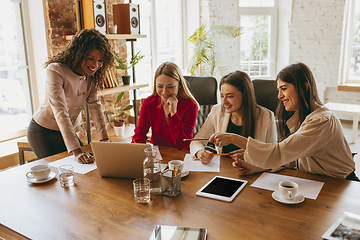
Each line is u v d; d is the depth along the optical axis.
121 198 1.23
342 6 4.89
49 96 1.77
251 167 1.44
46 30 3.02
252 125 1.74
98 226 1.02
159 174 1.26
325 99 5.50
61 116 1.75
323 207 1.10
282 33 5.40
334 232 0.93
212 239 0.93
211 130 1.94
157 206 1.15
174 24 4.81
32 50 3.12
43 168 1.47
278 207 1.12
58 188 1.34
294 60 5.35
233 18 5.01
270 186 1.29
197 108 2.06
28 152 2.92
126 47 3.88
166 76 1.92
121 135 3.52
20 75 3.10
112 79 3.25
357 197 1.17
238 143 1.44
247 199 1.19
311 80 1.43
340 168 1.44
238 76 1.68
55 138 2.02
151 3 4.35
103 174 1.44
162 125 2.04
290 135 1.45
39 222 1.06
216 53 4.79
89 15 2.96
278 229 0.97
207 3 4.71
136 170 1.39
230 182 1.34
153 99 2.06
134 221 1.05
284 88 1.46
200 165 1.58
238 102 1.70
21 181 1.43
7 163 2.78
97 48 1.79
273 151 1.34
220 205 1.15
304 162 1.51
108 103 3.75
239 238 0.93
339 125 1.41
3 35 2.92
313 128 1.32
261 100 2.10
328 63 5.18
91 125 3.54
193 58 4.55
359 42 5.18
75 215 1.10
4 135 3.03
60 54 1.88
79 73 1.90
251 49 5.42
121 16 3.33
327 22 5.02
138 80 4.38
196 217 1.06
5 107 3.03
